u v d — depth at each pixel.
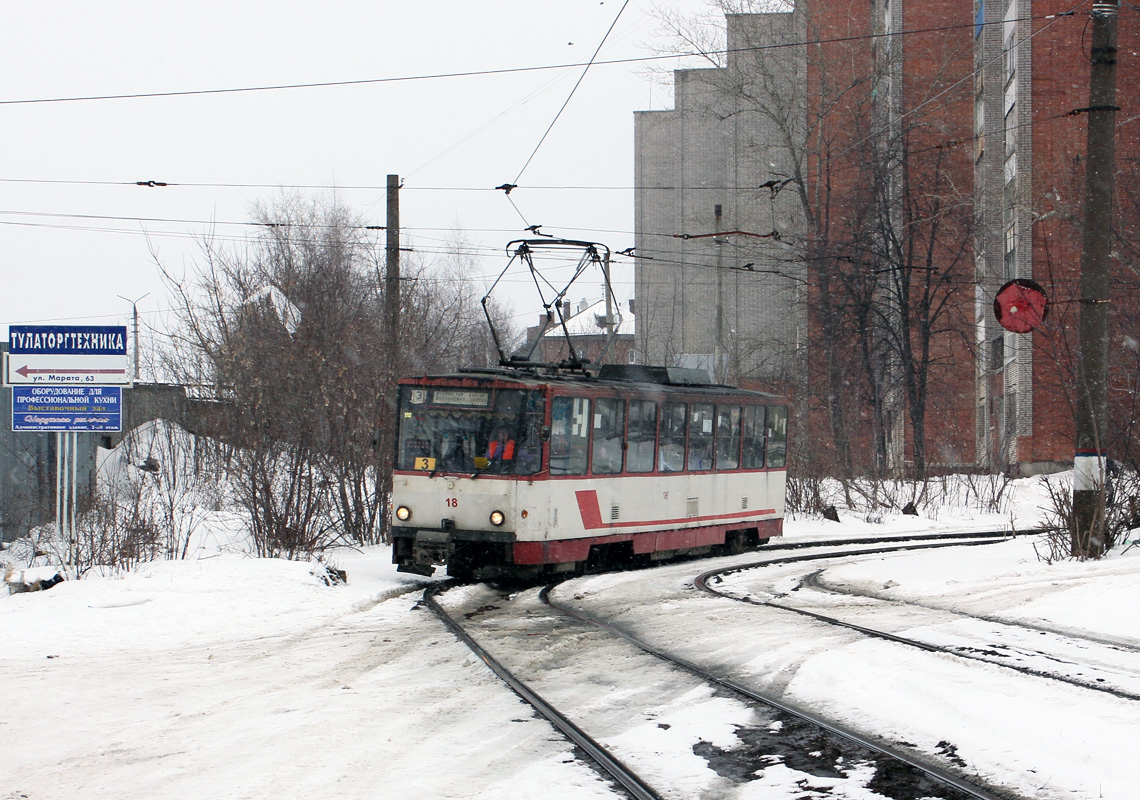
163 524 16.09
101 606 11.84
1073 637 10.03
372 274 23.88
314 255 24.00
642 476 17.12
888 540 22.70
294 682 8.63
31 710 7.75
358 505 19.34
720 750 6.66
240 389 18.97
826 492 30.56
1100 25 14.77
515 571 14.98
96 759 6.50
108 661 9.63
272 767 6.27
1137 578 12.43
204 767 6.30
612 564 17.94
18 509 17.31
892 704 7.62
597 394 16.11
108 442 22.31
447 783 5.95
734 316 51.00
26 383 14.37
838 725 7.21
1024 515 28.67
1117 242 25.25
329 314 19.95
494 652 9.89
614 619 11.92
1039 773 6.05
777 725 7.21
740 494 19.94
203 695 8.20
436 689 8.29
